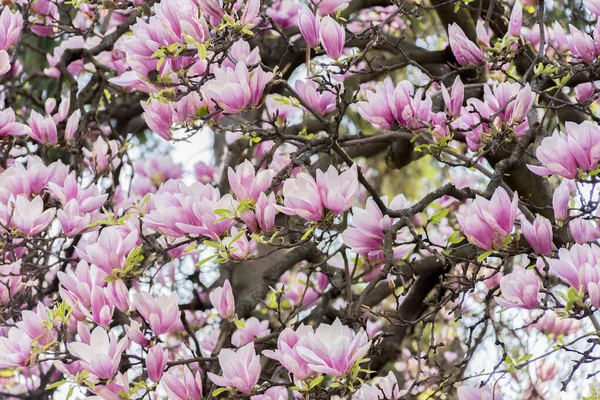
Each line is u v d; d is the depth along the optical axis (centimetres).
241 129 387
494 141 377
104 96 738
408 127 366
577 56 387
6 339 337
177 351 686
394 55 693
